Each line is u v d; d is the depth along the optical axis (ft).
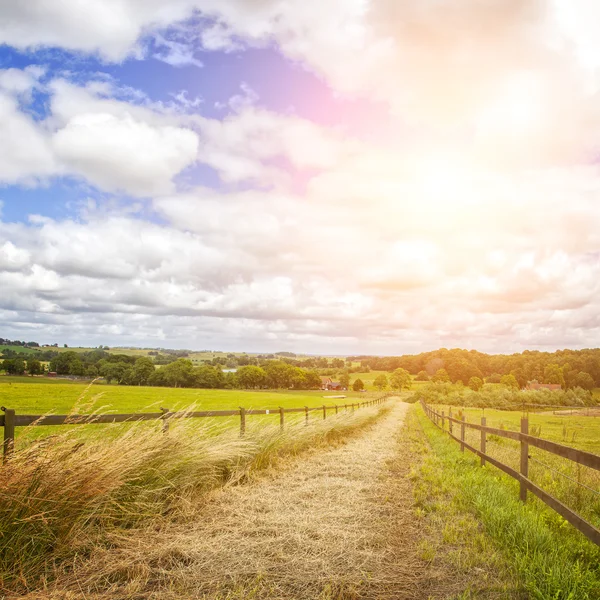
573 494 20.33
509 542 15.01
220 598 11.56
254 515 18.17
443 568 13.48
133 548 14.35
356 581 12.49
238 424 30.66
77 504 14.61
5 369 234.58
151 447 19.08
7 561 12.22
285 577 12.75
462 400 184.55
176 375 285.02
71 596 11.19
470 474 27.43
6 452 14.34
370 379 551.59
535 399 162.91
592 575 12.04
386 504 20.68
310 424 40.63
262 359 623.36
